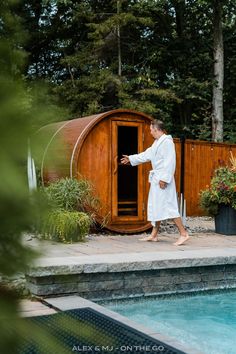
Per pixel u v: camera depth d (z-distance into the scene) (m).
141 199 7.88
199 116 17.39
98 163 7.48
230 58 17.25
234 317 4.26
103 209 7.52
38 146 0.36
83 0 15.40
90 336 0.45
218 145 11.73
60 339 0.40
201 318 4.21
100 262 4.46
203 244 6.50
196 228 8.62
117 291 4.62
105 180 7.55
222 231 7.66
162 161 6.52
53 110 0.39
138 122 7.84
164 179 6.46
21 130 0.34
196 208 11.35
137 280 4.75
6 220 0.34
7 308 0.36
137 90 15.20
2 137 0.33
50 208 0.37
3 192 0.32
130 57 16.06
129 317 4.23
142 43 16.02
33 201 0.35
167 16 16.97
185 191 11.20
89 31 15.53
